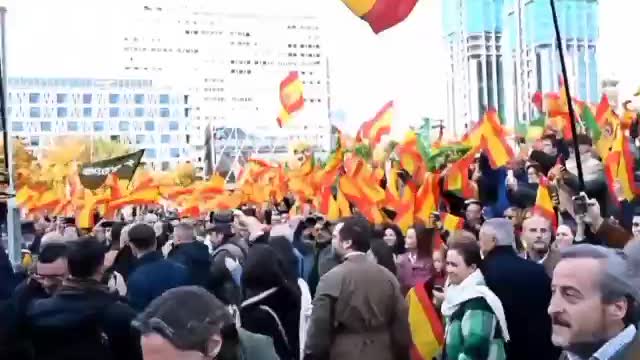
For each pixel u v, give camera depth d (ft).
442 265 19.93
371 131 58.08
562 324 7.86
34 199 75.51
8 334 13.08
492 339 14.30
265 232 29.96
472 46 201.87
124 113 468.75
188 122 478.59
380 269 17.31
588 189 30.96
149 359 7.36
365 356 16.66
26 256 37.19
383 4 27.53
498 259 16.19
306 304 21.81
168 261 19.88
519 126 61.41
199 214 70.49
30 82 458.50
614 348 7.58
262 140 367.86
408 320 17.58
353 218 17.85
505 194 36.17
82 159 225.15
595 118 43.06
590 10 141.38
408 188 34.22
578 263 7.80
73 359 13.58
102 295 14.26
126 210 76.64
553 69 146.61
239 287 23.25
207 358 7.48
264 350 11.69
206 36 539.70
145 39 546.67
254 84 532.73
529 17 158.10
